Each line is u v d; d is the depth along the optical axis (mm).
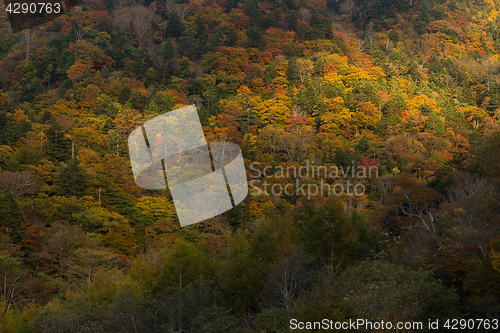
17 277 31969
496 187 26734
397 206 33469
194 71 106875
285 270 18766
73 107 86312
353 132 81812
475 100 104625
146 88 100938
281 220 27531
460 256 20719
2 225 37094
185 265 23375
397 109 84562
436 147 67438
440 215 27344
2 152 56375
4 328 24531
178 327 19172
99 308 21141
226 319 18688
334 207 26141
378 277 15852
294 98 89750
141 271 26688
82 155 60000
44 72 110438
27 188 50094
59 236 38438
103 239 43219
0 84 108562
